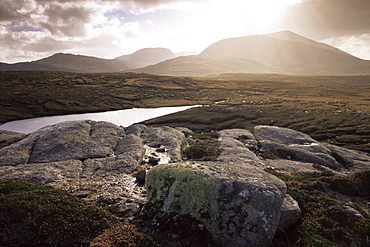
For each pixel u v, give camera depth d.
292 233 13.27
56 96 138.88
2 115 101.56
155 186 13.83
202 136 42.47
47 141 28.39
